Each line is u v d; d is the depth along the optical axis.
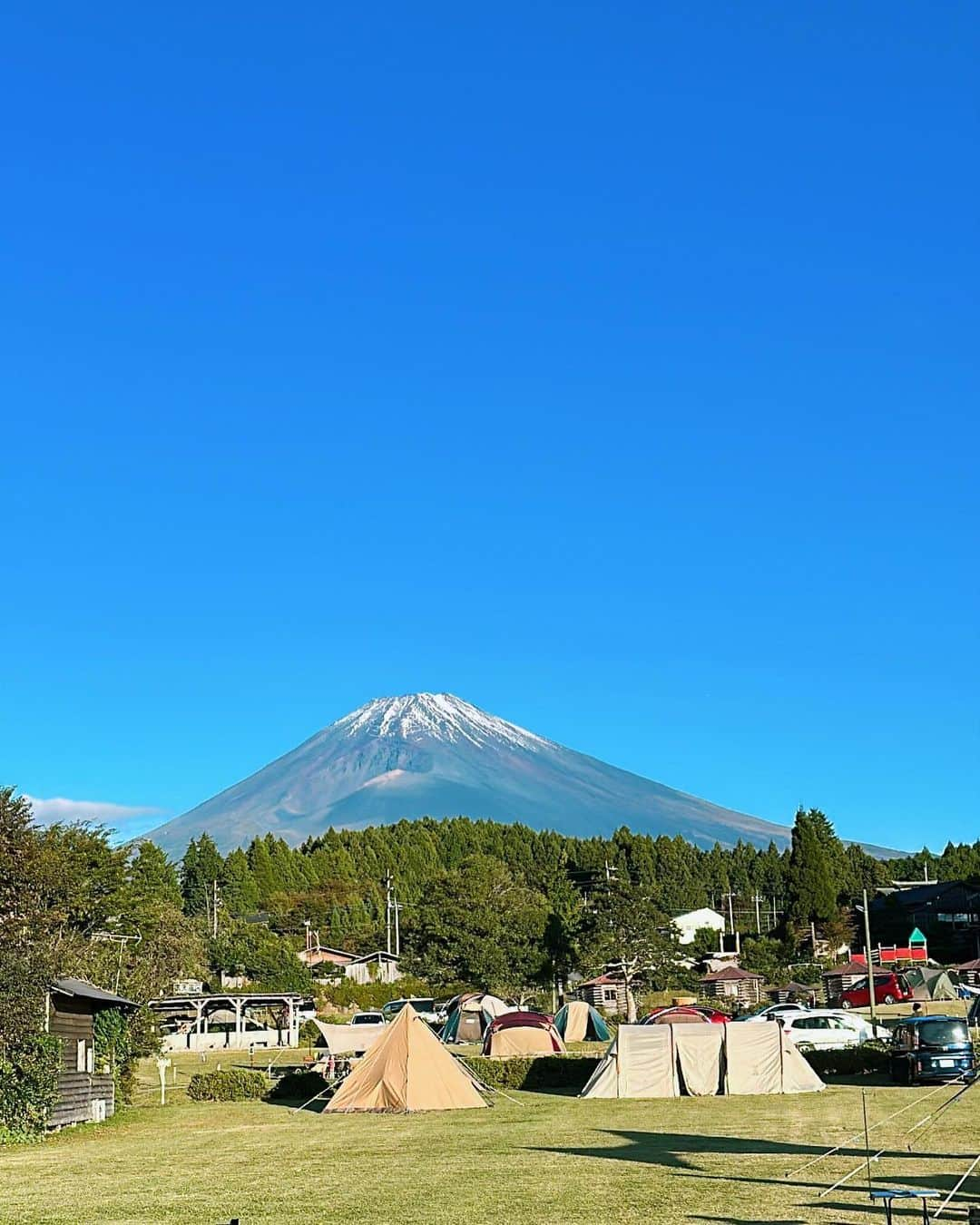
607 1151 24.69
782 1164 21.62
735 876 155.75
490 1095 37.78
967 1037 37.91
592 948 85.62
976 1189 18.38
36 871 33.94
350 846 162.62
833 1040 49.75
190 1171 23.39
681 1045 38.22
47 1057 30.14
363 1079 35.91
